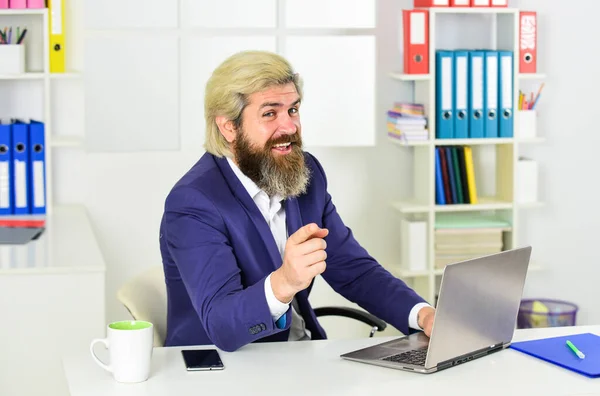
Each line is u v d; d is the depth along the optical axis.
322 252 2.39
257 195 2.87
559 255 5.31
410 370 2.40
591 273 5.35
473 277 2.41
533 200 4.95
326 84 4.80
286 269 2.40
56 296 3.53
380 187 5.04
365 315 3.51
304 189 2.87
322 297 5.06
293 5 4.75
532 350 2.57
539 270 5.30
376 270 3.02
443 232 4.84
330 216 3.09
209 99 2.84
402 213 5.08
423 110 4.76
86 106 4.69
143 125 4.75
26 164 4.51
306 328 2.97
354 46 4.80
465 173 4.84
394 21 4.94
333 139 4.83
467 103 4.76
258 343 2.65
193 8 4.71
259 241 2.78
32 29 4.67
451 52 4.71
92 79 4.68
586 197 5.29
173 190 2.76
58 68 4.53
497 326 2.57
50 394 3.57
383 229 5.07
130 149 4.76
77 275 3.53
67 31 4.72
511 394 2.23
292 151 2.81
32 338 3.54
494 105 4.79
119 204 4.82
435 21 4.99
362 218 5.04
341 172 5.00
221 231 2.71
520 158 5.11
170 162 4.84
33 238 4.00
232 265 2.64
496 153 5.04
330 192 5.01
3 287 3.49
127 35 4.72
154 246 4.87
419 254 4.86
